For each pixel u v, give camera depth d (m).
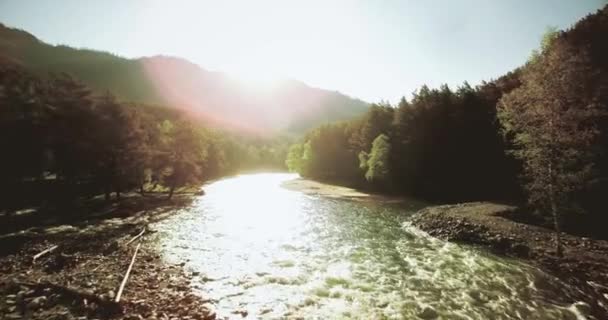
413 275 16.44
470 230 23.86
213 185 74.56
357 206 41.72
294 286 14.80
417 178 55.34
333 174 90.06
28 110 30.61
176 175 46.19
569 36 36.53
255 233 25.69
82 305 11.43
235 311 12.01
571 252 18.48
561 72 18.55
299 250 20.92
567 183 18.33
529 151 19.06
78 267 15.95
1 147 27.38
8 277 14.09
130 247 20.30
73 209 33.59
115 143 36.88
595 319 12.05
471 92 53.06
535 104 18.64
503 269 17.27
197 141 48.94
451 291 14.44
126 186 42.50
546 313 12.45
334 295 13.84
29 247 19.47
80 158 33.47
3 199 29.23
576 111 17.89
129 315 11.00
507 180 39.88
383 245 22.33
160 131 50.84
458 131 50.19
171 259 18.30
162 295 13.06
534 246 19.75
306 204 43.31
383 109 73.75
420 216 31.06
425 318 11.92
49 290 12.41
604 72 26.98
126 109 41.16
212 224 28.92
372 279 15.84
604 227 22.14
